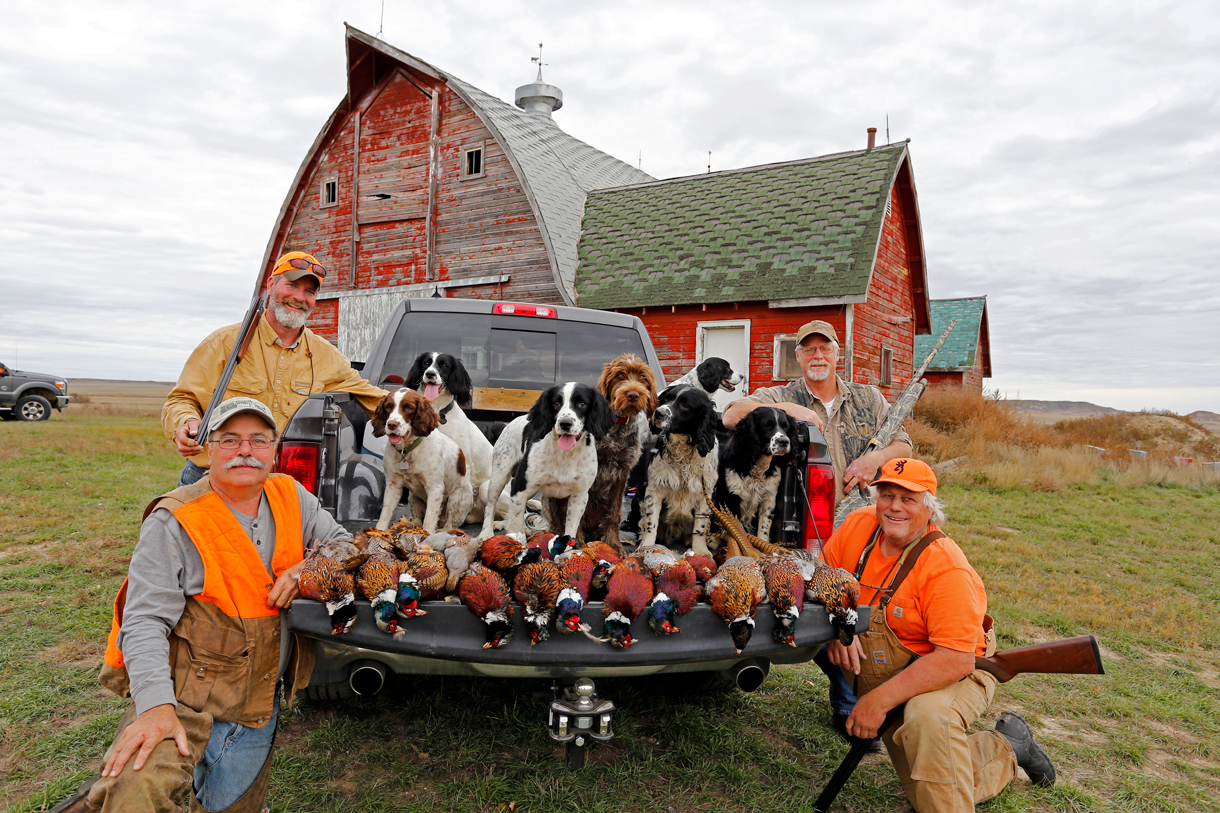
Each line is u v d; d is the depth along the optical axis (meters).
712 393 5.76
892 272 17.17
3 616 4.65
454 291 17.02
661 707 3.76
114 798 1.83
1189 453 22.66
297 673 2.39
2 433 16.77
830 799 2.84
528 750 3.18
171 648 2.16
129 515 7.84
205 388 3.55
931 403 18.78
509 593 2.31
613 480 3.92
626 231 16.36
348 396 3.90
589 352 4.98
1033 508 11.20
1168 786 3.27
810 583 2.60
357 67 17.86
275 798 2.74
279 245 20.31
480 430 4.77
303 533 2.48
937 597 2.79
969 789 2.64
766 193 15.80
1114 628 5.59
